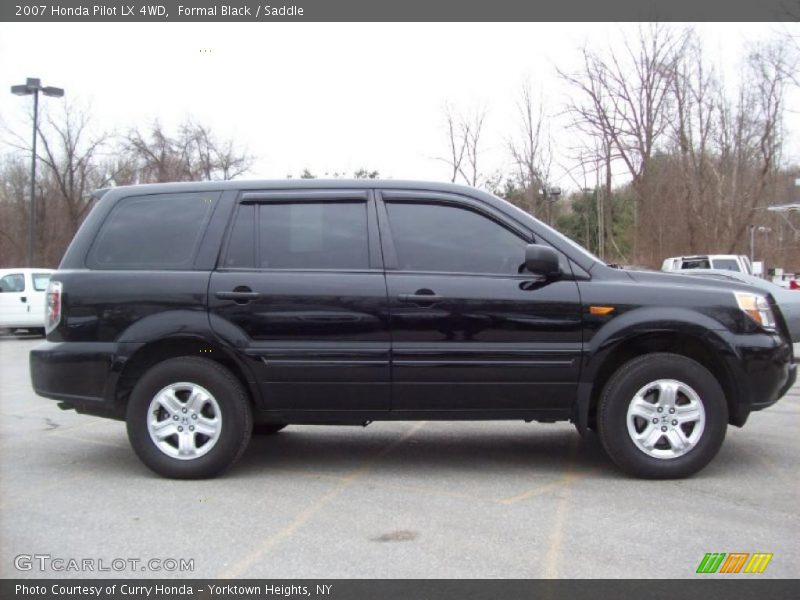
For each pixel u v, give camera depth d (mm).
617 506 4402
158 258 5059
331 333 4863
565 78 29016
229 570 3529
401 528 4066
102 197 5312
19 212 42938
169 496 4668
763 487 4750
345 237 5012
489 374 4836
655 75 28375
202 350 5047
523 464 5457
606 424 4883
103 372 4922
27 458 5680
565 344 4836
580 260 4957
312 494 4715
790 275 20594
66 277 5043
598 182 33125
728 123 28594
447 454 5793
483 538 3902
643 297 4855
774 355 4871
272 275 4930
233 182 5188
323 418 5008
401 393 4887
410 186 5086
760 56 26812
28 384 10094
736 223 28594
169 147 39531
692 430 4883
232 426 4941
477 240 5000
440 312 4824
